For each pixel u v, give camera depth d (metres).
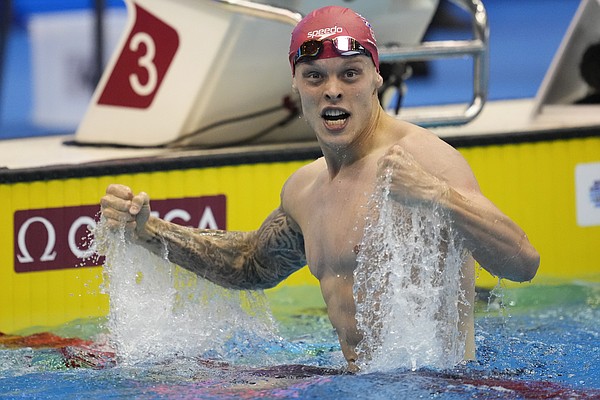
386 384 10.23
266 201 17.97
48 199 17.98
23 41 27.45
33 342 15.01
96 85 27.12
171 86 19.00
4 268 18.05
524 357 12.20
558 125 18.67
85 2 27.19
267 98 19.14
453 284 10.62
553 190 18.06
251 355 12.88
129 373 11.76
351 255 10.91
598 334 13.84
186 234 12.56
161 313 12.76
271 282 12.99
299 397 10.02
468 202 9.88
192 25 18.41
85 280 17.91
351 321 11.07
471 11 18.39
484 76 18.42
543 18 27.53
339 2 18.70
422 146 10.62
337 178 11.28
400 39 20.23
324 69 10.39
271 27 18.11
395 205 10.46
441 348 10.81
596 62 19.94
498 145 18.08
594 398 9.96
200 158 17.98
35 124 27.25
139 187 18.03
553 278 17.72
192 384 11.03
